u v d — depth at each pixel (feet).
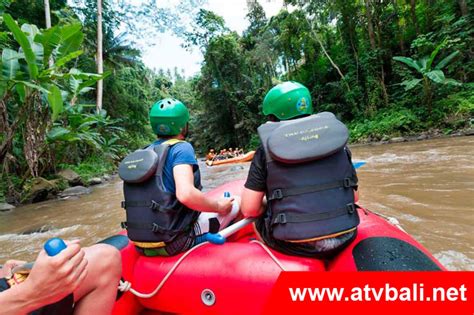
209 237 4.82
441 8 42.16
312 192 3.89
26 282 2.47
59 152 31.19
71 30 22.47
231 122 86.74
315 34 57.77
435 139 30.94
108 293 3.50
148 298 4.92
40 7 43.70
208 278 4.39
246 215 4.76
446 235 7.63
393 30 49.14
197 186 5.04
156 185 4.73
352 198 4.08
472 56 36.42
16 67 21.03
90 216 14.79
